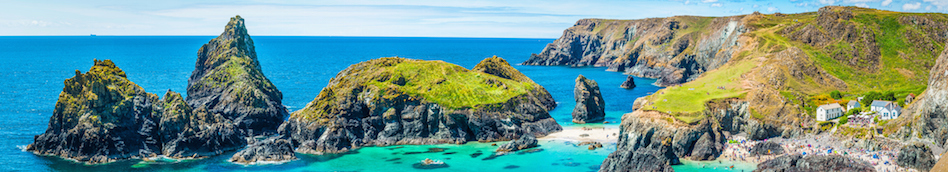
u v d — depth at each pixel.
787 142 157.50
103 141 149.62
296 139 171.25
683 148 148.75
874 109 168.12
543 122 184.38
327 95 177.38
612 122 198.50
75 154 149.75
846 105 182.50
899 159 131.12
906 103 170.62
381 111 177.38
